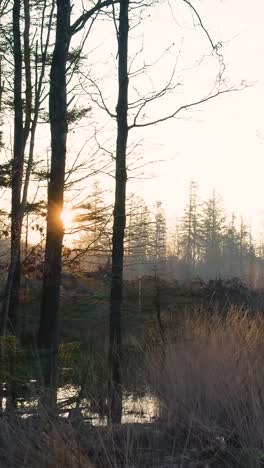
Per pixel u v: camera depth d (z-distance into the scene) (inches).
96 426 235.9
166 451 231.8
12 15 463.2
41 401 244.2
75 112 492.7
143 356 354.3
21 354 290.4
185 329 380.5
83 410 264.1
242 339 325.4
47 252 426.6
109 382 287.9
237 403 245.0
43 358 296.8
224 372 273.0
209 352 298.8
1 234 367.2
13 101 482.9
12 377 266.5
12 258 362.6
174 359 298.0
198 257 3688.5
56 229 427.5
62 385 282.7
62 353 308.3
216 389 262.8
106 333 565.6
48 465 201.6
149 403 276.2
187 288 672.4
